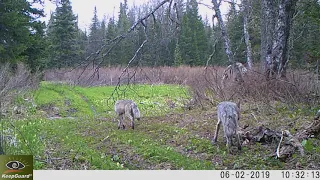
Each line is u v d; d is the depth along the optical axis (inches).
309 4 826.8
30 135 461.4
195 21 1758.1
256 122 464.1
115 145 415.8
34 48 1222.9
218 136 434.9
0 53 1070.4
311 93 550.9
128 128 535.8
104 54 439.8
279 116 480.7
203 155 358.3
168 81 1230.3
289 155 325.1
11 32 1132.5
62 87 1211.9
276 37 620.1
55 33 1336.1
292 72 649.6
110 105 912.3
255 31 1204.5
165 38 470.6
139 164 334.3
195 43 1701.5
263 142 380.5
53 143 433.4
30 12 1246.9
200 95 676.1
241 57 1234.6
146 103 888.3
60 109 850.1
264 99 555.2
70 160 340.5
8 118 647.1
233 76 687.1
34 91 1022.4
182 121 557.9
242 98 595.8
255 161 322.0
